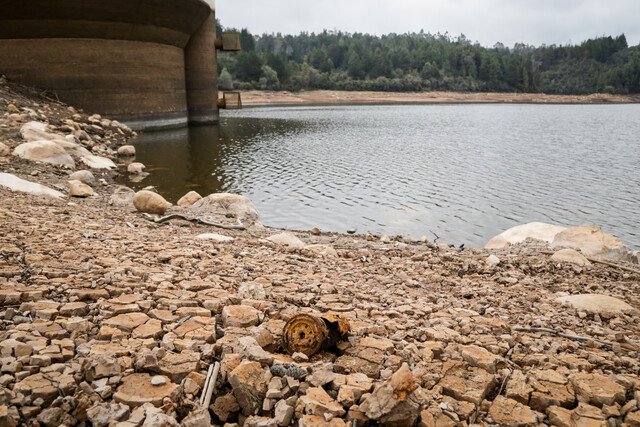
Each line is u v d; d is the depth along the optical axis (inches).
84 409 140.8
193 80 2267.5
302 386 164.7
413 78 7111.2
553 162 1315.2
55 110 1481.3
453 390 173.9
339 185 974.4
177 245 365.1
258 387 158.2
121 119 1825.8
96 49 1711.4
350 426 146.0
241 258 350.6
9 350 166.2
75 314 206.7
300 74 6412.4
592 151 1542.8
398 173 1117.7
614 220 768.3
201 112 2314.2
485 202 863.7
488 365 193.0
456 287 339.9
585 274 416.8
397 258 432.5
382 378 176.1
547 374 194.1
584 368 207.9
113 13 1665.8
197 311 219.3
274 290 271.3
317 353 194.1
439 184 1005.8
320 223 716.7
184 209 593.3
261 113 3508.9
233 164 1163.9
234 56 6259.8
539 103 7258.9
